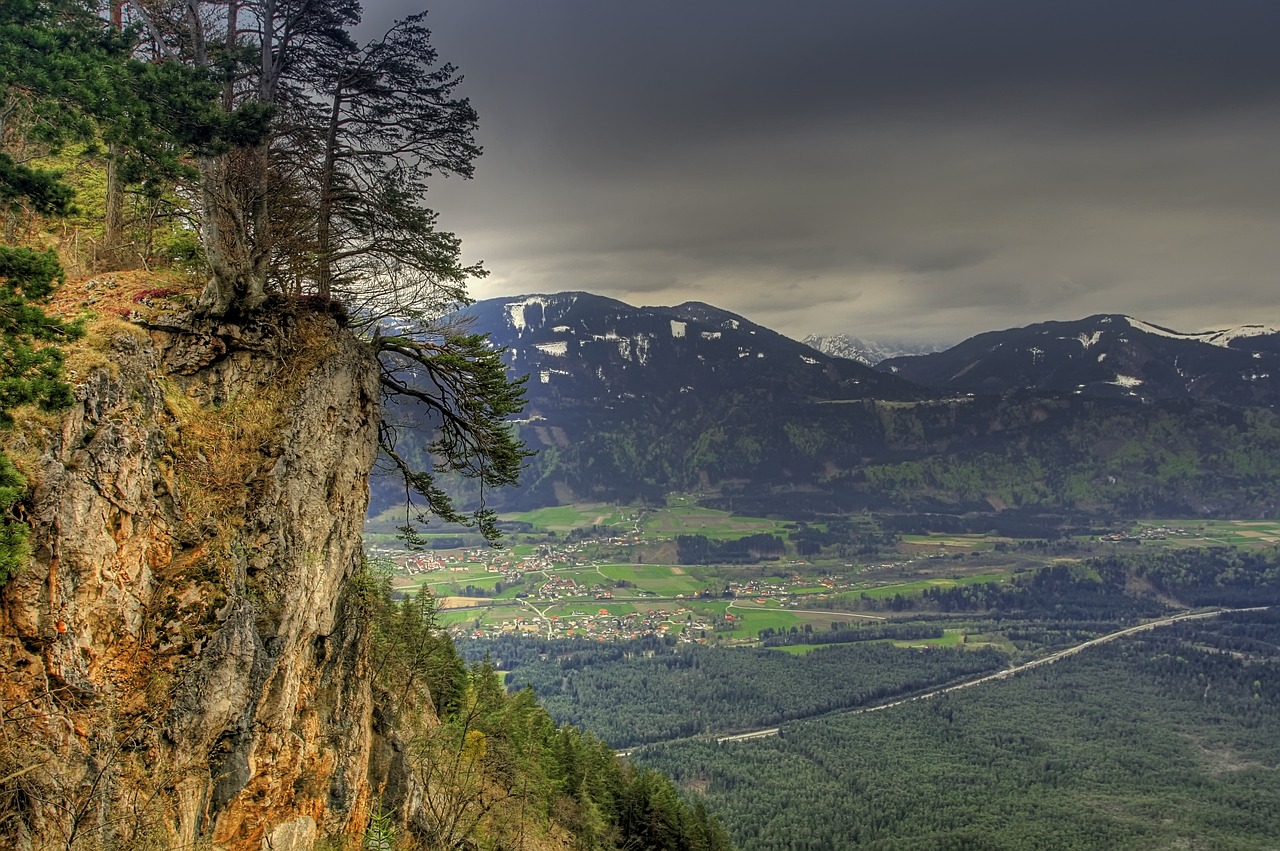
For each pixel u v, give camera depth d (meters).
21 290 15.03
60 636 12.45
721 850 61.50
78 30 16.70
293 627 16.59
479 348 22.55
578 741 58.88
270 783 15.80
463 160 23.66
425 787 24.81
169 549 14.85
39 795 11.51
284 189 20.16
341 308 20.34
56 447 13.21
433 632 52.91
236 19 20.12
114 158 19.02
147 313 16.75
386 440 23.81
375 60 21.69
